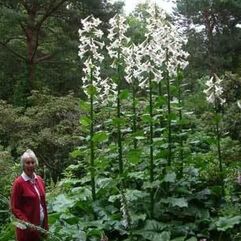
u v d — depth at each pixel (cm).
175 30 791
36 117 1448
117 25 788
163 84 849
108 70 1755
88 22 782
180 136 812
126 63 795
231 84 1120
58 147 1362
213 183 819
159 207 748
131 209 738
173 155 812
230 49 2700
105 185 771
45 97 1529
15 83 2338
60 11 2233
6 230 704
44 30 2327
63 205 768
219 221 711
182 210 748
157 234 686
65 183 841
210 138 824
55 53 2236
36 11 2208
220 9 2684
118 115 789
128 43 827
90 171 784
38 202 609
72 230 691
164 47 784
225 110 1076
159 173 793
